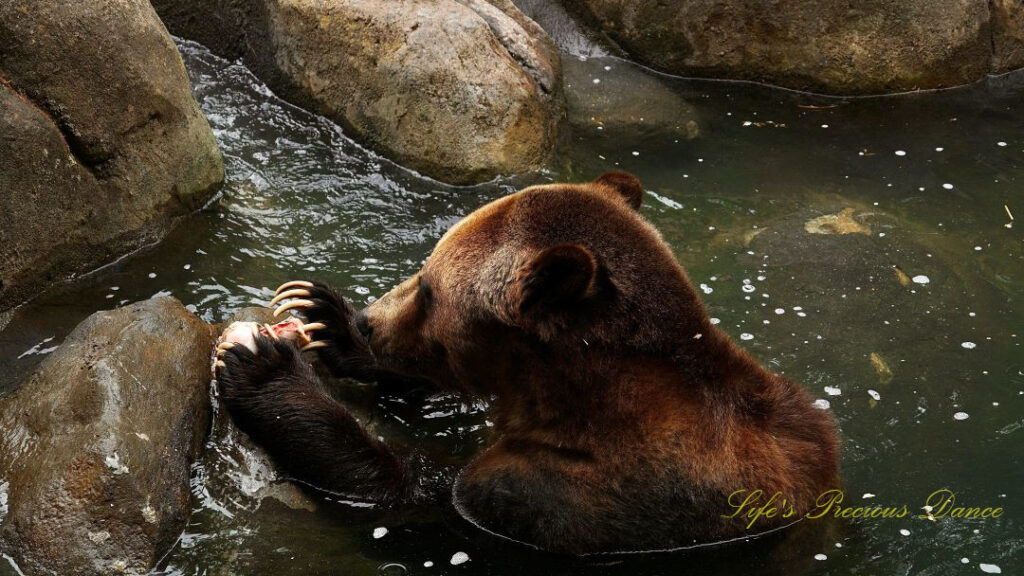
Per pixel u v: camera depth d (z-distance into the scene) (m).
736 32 10.54
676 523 5.33
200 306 7.08
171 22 10.35
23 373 6.29
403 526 5.61
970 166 9.21
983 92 10.49
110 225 7.41
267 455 5.82
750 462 5.32
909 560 5.30
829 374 6.72
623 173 5.89
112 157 7.37
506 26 9.62
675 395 5.25
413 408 6.50
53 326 6.77
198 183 8.06
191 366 5.91
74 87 7.12
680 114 10.03
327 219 8.23
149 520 5.18
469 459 6.12
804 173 9.10
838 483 5.70
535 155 9.04
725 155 9.39
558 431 5.41
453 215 8.44
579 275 4.78
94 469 5.14
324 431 5.73
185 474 5.54
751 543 5.39
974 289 7.60
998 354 6.94
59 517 5.04
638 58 10.88
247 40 9.92
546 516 5.44
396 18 9.05
